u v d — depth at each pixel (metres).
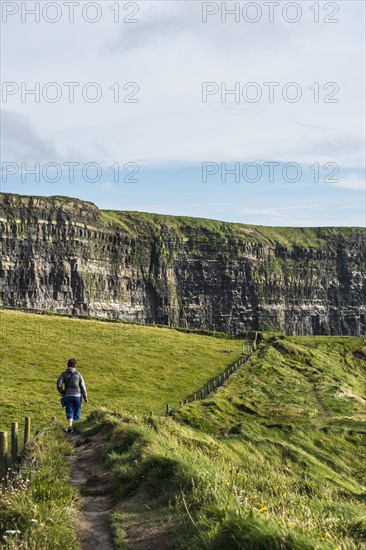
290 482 20.05
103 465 16.91
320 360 111.06
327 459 43.75
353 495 22.44
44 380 63.41
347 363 124.69
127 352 87.69
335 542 8.58
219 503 10.32
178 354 92.06
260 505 10.76
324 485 23.08
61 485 13.62
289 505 11.98
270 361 92.88
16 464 17.78
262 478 16.41
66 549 9.75
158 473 13.77
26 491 12.46
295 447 41.56
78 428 27.44
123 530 10.88
